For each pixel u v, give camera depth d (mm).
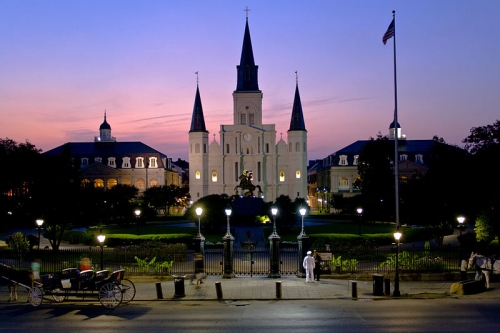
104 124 136250
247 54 125812
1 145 63125
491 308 22688
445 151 54625
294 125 120000
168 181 133625
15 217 58156
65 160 55406
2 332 19250
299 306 23625
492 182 47219
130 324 20297
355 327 19312
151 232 58875
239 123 124625
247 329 19172
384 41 43062
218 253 41844
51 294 23953
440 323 19844
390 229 61344
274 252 31672
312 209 146750
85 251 38906
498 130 52188
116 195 72938
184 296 26062
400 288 28250
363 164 93625
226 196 76500
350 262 32219
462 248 36312
